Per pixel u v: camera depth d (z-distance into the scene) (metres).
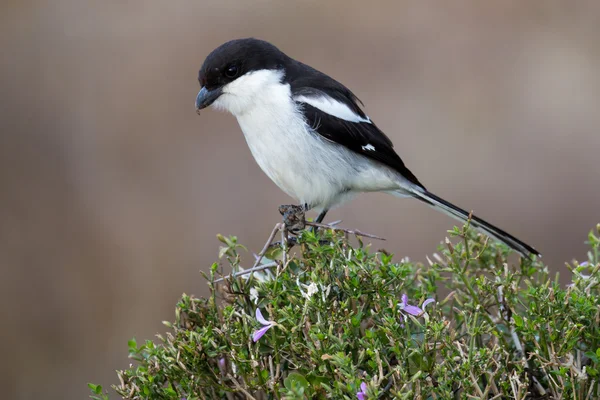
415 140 12.64
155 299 11.20
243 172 12.48
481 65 13.67
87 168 12.53
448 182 12.13
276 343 4.23
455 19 14.52
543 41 13.95
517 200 11.86
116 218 11.82
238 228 11.92
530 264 4.98
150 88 13.57
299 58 14.07
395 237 11.42
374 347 3.96
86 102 13.36
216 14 14.79
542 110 12.87
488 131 12.66
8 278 11.18
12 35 14.38
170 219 11.96
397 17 14.59
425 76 13.57
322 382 3.98
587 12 14.50
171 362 4.27
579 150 12.36
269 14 14.70
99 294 11.17
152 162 12.73
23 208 11.91
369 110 13.09
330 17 14.61
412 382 3.80
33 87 13.54
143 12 14.88
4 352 10.53
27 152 12.76
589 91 13.09
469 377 3.97
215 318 4.48
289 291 4.40
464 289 4.89
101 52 14.13
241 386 4.38
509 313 4.58
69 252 11.46
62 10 14.83
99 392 4.28
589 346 4.27
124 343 10.80
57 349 10.67
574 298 4.13
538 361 4.22
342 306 4.14
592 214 11.69
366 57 13.96
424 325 4.20
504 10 14.61
